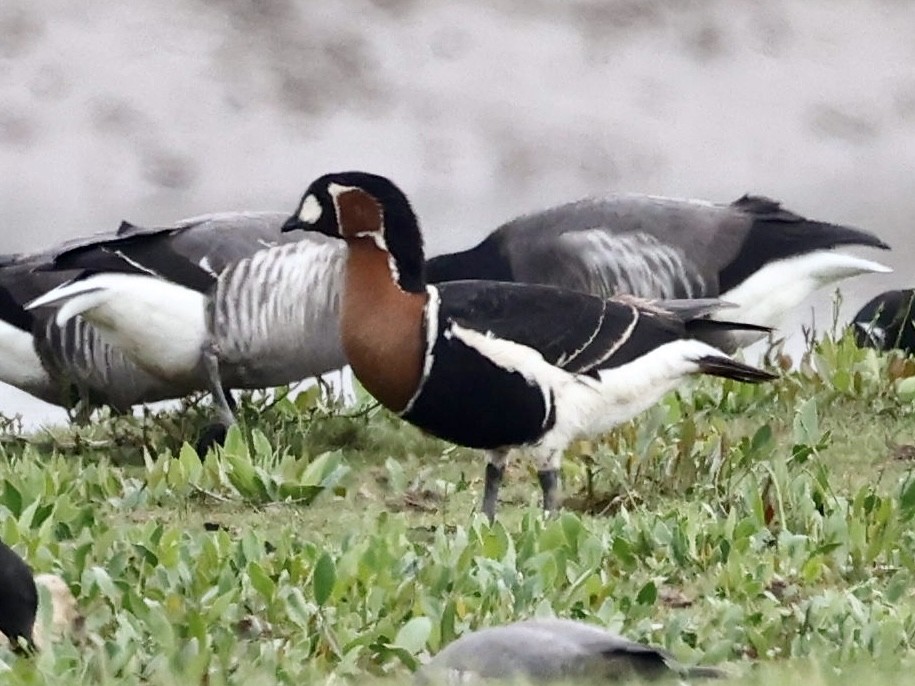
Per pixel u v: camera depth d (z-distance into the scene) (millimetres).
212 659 9203
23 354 15969
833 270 16500
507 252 16484
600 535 11406
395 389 12094
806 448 13109
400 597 10008
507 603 9984
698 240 16359
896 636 9406
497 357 11969
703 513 11930
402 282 12094
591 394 12266
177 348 15195
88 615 9977
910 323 16938
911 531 11617
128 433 15484
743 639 9664
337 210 12117
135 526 12039
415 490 13578
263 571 10055
